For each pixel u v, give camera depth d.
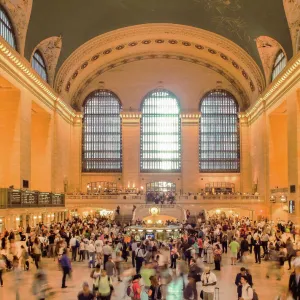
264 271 23.06
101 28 47.31
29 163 40.19
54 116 49.50
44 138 48.41
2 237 27.75
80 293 12.13
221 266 24.75
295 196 38.44
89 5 41.69
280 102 44.16
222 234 31.39
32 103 42.81
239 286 12.68
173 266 22.58
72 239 26.59
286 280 20.55
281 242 23.84
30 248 24.98
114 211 48.69
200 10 44.31
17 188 36.53
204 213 47.75
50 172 48.38
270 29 42.12
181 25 48.25
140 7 44.09
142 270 16.30
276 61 47.28
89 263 24.12
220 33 48.53
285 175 49.34
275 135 49.59
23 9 36.53
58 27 42.94
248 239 28.61
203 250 27.09
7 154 37.53
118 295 16.98
